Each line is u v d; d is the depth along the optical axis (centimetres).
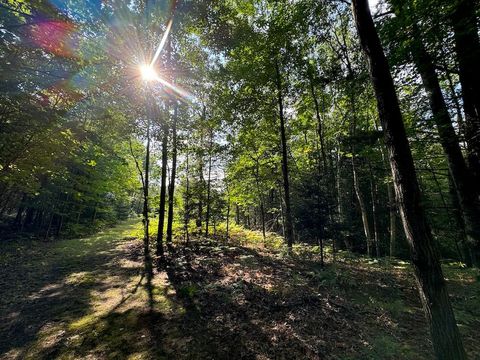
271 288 712
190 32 1169
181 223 1661
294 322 529
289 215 1188
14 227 1964
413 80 732
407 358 413
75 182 1881
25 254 1264
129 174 2302
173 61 1145
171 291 725
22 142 746
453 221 1245
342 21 1137
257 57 1212
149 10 809
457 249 1662
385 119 413
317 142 1739
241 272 877
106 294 717
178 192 1622
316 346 445
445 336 344
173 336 487
